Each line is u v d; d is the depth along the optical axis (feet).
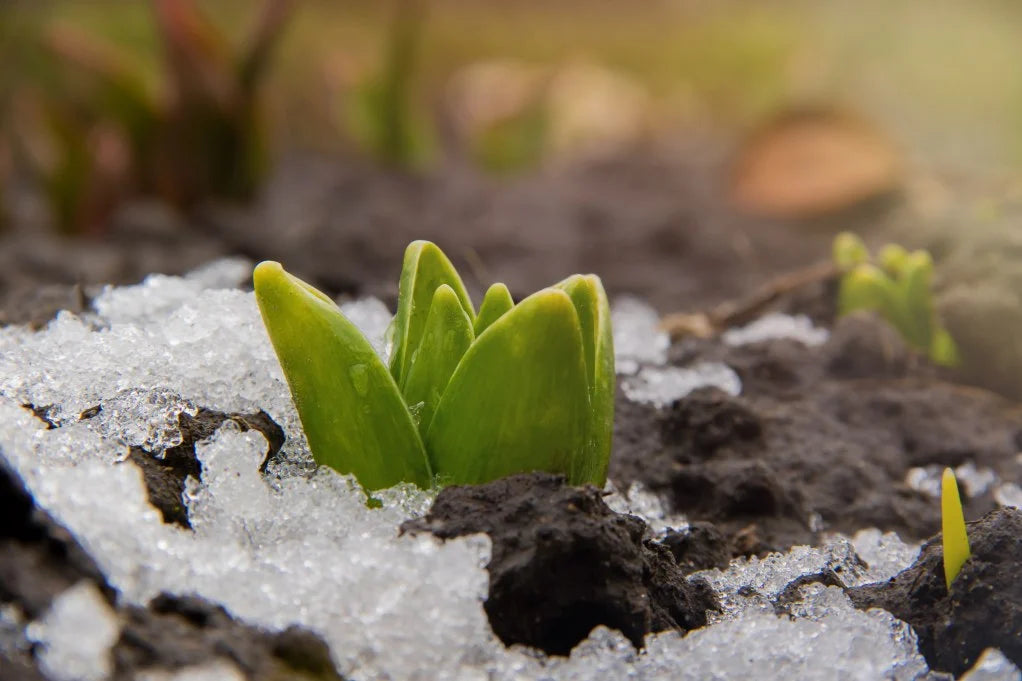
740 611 1.20
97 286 1.63
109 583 1.09
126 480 1.13
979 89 5.12
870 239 2.37
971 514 1.37
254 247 2.18
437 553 1.13
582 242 2.84
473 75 5.57
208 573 1.11
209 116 2.56
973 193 2.53
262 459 1.19
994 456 1.42
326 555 1.14
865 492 1.37
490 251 2.71
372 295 1.64
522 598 1.14
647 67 6.71
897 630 1.18
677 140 5.16
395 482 1.19
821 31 5.85
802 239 2.88
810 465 1.38
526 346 1.17
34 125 2.51
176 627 1.09
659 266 2.60
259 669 1.08
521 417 1.18
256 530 1.17
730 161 3.78
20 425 1.17
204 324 1.27
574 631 1.15
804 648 1.16
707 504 1.34
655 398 1.44
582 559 1.14
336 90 3.84
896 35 5.53
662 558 1.20
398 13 3.38
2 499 1.08
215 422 1.22
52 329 1.30
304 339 1.18
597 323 1.21
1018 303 1.51
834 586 1.22
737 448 1.39
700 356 1.52
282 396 1.24
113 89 2.49
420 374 1.21
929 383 1.49
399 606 1.12
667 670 1.14
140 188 2.59
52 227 2.52
